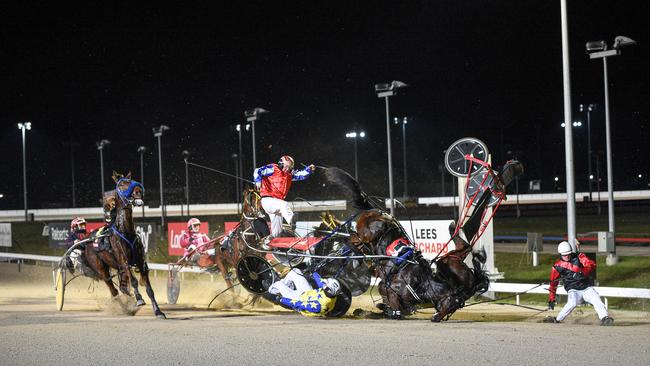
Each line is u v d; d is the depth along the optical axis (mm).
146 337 8578
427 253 13883
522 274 17047
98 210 60219
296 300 11023
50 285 21062
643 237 26781
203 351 7461
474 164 11727
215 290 17906
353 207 11094
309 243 11141
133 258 11461
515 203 51719
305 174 11992
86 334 8969
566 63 14789
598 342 7723
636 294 11688
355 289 11695
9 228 30188
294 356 7059
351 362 6699
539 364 6457
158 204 51844
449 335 8375
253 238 12016
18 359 7273
